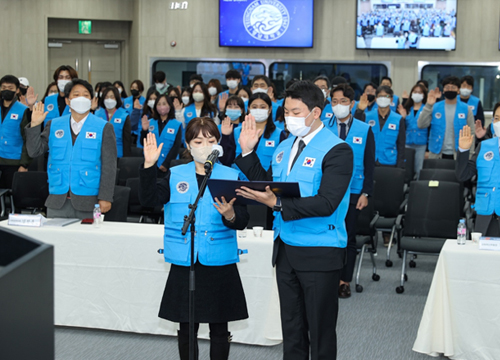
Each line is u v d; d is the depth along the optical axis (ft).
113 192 14.28
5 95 20.65
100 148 14.11
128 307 12.54
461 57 35.22
